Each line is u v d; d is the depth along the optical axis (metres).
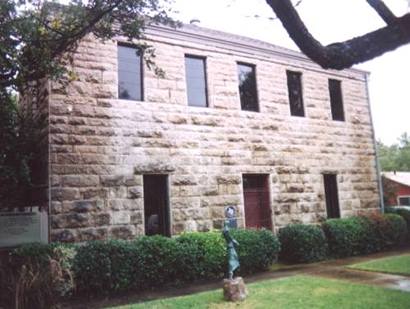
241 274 11.39
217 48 13.64
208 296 8.47
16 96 12.80
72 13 8.66
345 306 7.17
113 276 9.39
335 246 13.99
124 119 11.52
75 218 10.42
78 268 9.05
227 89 13.59
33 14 8.35
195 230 12.13
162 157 11.92
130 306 7.99
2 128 10.17
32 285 7.99
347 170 16.28
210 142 12.88
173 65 12.60
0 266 8.65
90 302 8.79
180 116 12.45
